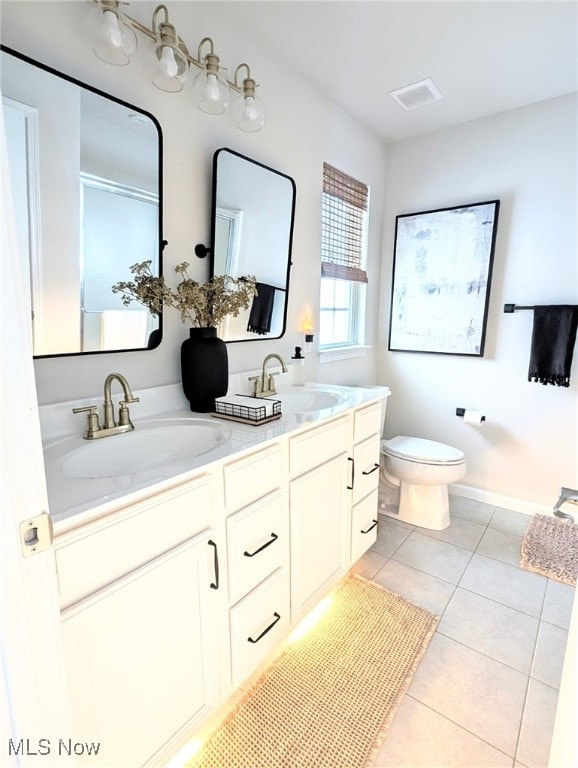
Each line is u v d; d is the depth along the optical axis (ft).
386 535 7.20
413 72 6.15
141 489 2.79
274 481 4.09
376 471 6.21
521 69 6.05
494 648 4.74
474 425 8.30
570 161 6.86
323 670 4.44
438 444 7.67
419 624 5.10
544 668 4.47
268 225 5.92
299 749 3.63
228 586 3.65
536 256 7.35
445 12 4.86
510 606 5.43
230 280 5.13
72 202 3.73
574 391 7.27
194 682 3.39
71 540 2.41
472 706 4.03
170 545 3.05
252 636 3.97
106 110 3.89
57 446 3.59
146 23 4.11
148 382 4.63
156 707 3.08
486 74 6.18
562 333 7.06
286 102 6.05
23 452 1.79
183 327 4.93
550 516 7.73
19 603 1.83
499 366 7.97
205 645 3.45
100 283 4.01
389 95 6.83
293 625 4.65
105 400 3.91
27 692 1.89
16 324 1.71
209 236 5.07
